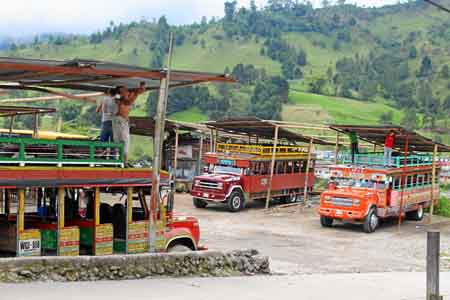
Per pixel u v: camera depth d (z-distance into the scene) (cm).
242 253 1305
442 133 11481
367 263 1853
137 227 1209
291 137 3562
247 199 3072
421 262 1931
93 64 1047
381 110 13400
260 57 17275
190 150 3666
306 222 2748
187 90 10144
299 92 13925
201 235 2281
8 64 966
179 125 3341
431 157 3055
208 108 10156
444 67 15700
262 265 1330
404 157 2738
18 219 1023
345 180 2680
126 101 1272
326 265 1773
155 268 1114
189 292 991
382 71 16488
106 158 1147
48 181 1039
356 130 2842
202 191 3028
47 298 850
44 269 976
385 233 2544
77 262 1011
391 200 2619
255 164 3120
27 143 1020
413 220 2958
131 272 1078
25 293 870
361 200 2519
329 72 16275
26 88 1323
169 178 1284
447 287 1274
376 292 1161
